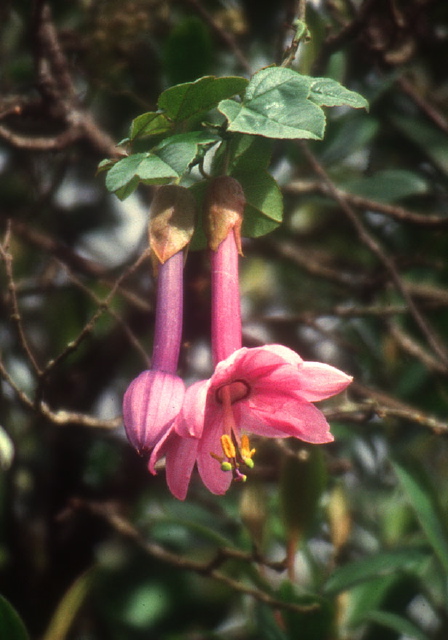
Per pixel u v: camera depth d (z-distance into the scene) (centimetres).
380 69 209
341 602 198
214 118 188
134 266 188
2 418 204
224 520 209
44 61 204
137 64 209
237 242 178
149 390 175
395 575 200
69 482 208
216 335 178
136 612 205
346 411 193
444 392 209
